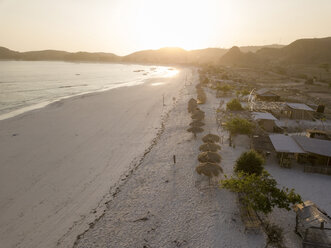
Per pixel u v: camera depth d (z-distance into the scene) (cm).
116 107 4250
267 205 1214
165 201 1553
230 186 1380
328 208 1416
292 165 1939
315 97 4788
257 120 2786
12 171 1967
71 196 1644
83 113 3819
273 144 1977
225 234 1244
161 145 2492
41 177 1883
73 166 2066
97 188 1738
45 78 9762
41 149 2408
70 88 6994
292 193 1282
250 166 1630
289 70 12369
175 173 1902
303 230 1170
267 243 1163
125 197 1617
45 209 1512
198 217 1385
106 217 1427
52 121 3362
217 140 2289
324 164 1867
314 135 2280
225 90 5294
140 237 1260
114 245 1213
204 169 1675
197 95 5250
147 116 3644
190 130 2633
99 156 2259
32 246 1228
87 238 1268
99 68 19300
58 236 1291
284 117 3247
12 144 2520
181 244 1199
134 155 2277
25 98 5234
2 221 1408
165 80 9406
